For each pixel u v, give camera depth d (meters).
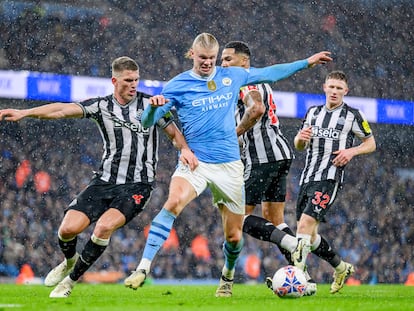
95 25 30.22
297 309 6.87
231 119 8.70
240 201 8.80
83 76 27.25
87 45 30.03
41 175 27.25
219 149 8.58
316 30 32.09
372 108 29.86
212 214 26.84
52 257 25.05
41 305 7.48
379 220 29.55
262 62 31.53
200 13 31.23
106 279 23.72
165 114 8.59
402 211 30.19
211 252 26.06
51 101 26.14
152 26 30.75
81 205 9.25
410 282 27.00
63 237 9.28
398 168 31.33
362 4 32.53
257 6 31.69
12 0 29.25
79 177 27.73
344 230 28.61
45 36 29.58
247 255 25.11
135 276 7.89
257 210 27.31
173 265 25.03
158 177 27.86
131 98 9.41
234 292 11.90
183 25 30.98
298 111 28.14
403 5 32.84
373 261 28.14
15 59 29.06
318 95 28.48
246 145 10.71
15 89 24.98
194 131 8.61
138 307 7.14
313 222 10.53
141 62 30.27
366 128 10.75
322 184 10.66
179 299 9.02
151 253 8.09
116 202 9.22
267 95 10.58
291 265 9.76
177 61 30.62
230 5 31.48
